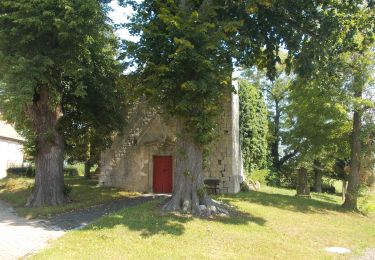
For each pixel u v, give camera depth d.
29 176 34.91
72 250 10.35
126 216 14.40
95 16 17.05
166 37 14.36
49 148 19.81
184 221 13.98
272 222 15.95
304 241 13.52
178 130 16.34
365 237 15.57
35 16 16.20
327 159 25.30
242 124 32.25
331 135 23.33
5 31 16.86
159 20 14.98
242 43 16.59
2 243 11.27
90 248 10.58
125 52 15.25
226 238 12.48
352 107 21.64
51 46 18.03
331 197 32.47
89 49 18.48
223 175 24.28
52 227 13.75
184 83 13.71
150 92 15.01
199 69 14.05
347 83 21.53
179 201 15.80
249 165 33.03
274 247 12.10
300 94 23.20
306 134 24.52
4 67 16.53
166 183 25.39
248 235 13.13
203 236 12.43
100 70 20.58
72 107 22.11
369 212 22.56
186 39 14.02
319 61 17.69
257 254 11.20
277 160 41.00
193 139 15.88
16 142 43.00
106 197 22.08
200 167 16.19
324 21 16.66
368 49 20.42
